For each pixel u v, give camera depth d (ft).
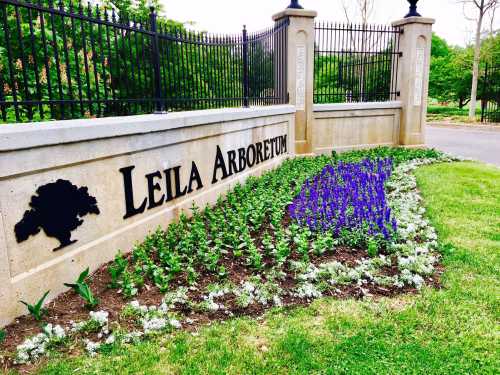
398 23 35.70
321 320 9.97
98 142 11.87
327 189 20.95
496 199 20.75
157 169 14.96
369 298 11.00
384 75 37.35
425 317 10.11
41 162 9.99
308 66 31.78
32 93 15.28
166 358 8.50
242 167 22.43
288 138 30.53
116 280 11.37
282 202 18.78
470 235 15.76
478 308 10.53
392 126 36.99
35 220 10.05
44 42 10.88
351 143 35.60
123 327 9.46
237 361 8.47
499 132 59.00
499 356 8.73
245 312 10.32
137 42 14.62
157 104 15.62
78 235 11.50
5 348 8.63
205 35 19.03
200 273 12.16
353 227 15.30
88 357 8.48
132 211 13.75
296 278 11.99
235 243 13.91
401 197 21.15
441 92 111.96
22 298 9.71
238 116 20.71
